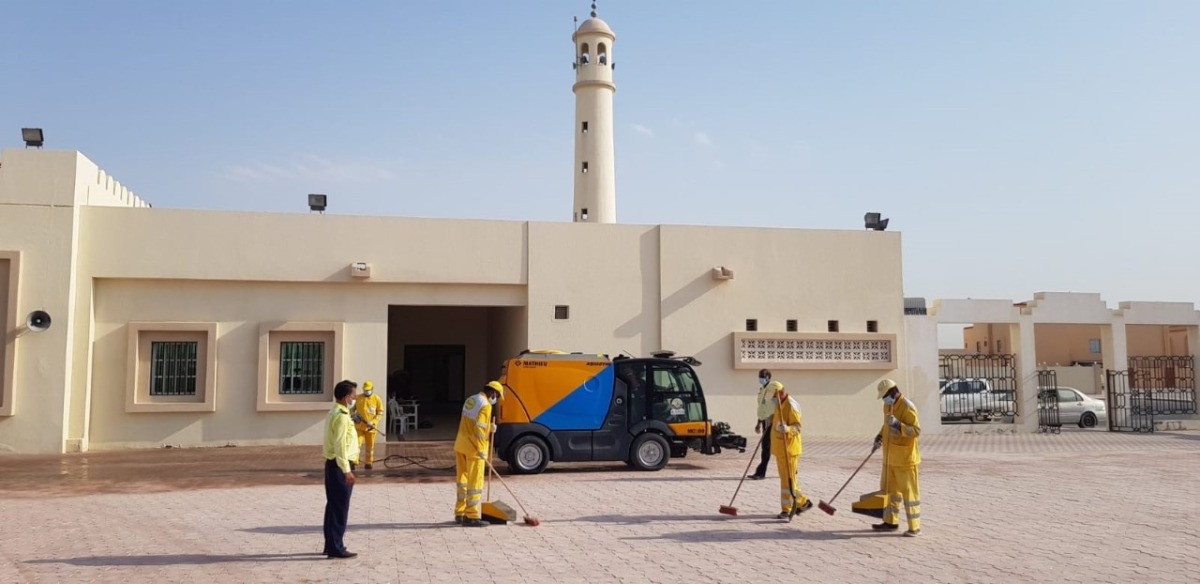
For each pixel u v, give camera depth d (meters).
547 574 8.05
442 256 21.44
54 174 19.28
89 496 12.91
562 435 15.65
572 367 15.96
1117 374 25.81
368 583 7.71
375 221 21.14
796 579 7.89
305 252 20.69
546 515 11.27
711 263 22.98
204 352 20.17
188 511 11.58
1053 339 47.03
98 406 19.58
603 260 22.38
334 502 8.72
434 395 29.39
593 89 35.75
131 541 9.58
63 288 19.06
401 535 9.91
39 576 7.96
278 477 15.05
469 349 29.47
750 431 22.73
